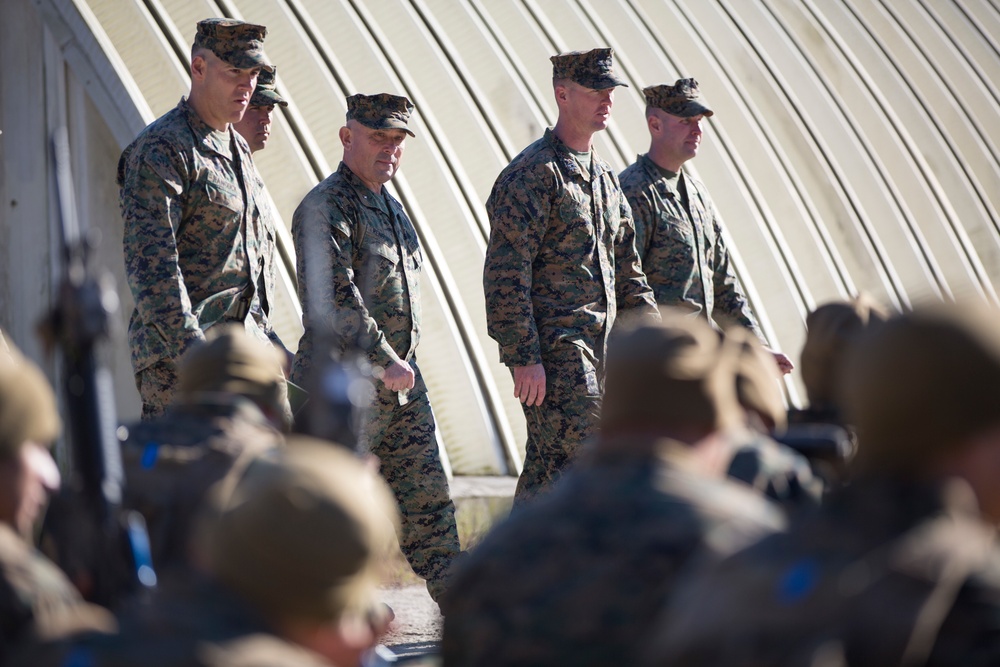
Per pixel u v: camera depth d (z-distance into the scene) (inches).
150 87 1209.4
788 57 1936.5
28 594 375.6
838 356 628.7
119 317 1209.4
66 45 1198.3
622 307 1109.7
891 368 292.8
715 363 420.2
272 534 299.0
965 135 2038.6
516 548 403.9
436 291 1387.8
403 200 1408.7
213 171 886.4
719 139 1756.9
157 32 1240.8
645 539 388.5
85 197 1200.2
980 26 2245.3
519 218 1030.4
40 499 430.3
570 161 1054.4
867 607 268.1
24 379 396.5
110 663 293.7
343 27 1455.5
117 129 1162.0
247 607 301.7
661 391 411.2
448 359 1370.6
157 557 513.3
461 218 1435.8
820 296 1722.4
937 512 284.4
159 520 516.4
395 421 1003.9
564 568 393.4
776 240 1720.0
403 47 1501.0
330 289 957.2
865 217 1835.6
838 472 570.9
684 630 287.0
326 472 310.5
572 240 1048.8
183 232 882.1
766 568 284.0
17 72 1219.2
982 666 264.8
